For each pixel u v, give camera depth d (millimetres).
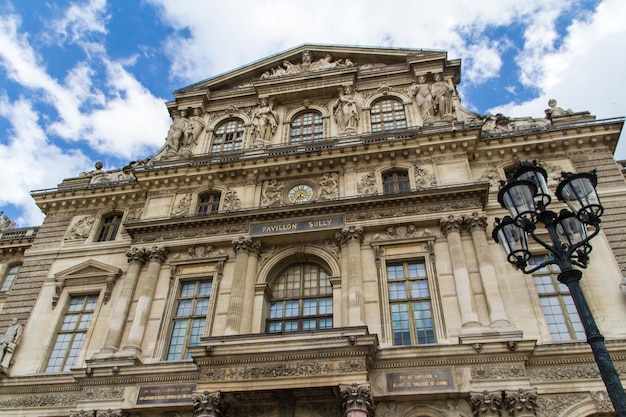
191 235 27359
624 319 21109
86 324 26656
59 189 32438
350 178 27859
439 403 19484
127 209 31250
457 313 21984
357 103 32844
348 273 23922
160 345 23891
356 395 18359
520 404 18281
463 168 26812
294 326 23984
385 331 22047
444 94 30703
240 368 19969
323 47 36438
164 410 21438
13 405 23406
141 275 26828
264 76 36625
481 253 23250
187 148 33250
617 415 9602
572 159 26891
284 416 20234
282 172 29109
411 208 25625
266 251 26469
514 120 29859
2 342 25781
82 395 22219
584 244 12352
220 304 24797
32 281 29031
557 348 19891
